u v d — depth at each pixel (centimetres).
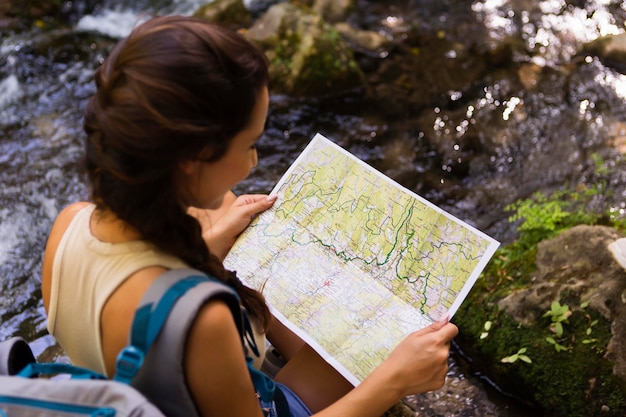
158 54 101
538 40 380
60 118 344
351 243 167
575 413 190
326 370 162
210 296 109
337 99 352
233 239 175
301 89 350
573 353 197
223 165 113
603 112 328
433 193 299
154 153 102
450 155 316
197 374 113
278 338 178
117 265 114
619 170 294
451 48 380
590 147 309
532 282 219
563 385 194
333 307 159
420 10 413
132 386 114
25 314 250
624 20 389
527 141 317
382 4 419
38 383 108
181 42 102
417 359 141
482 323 215
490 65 366
